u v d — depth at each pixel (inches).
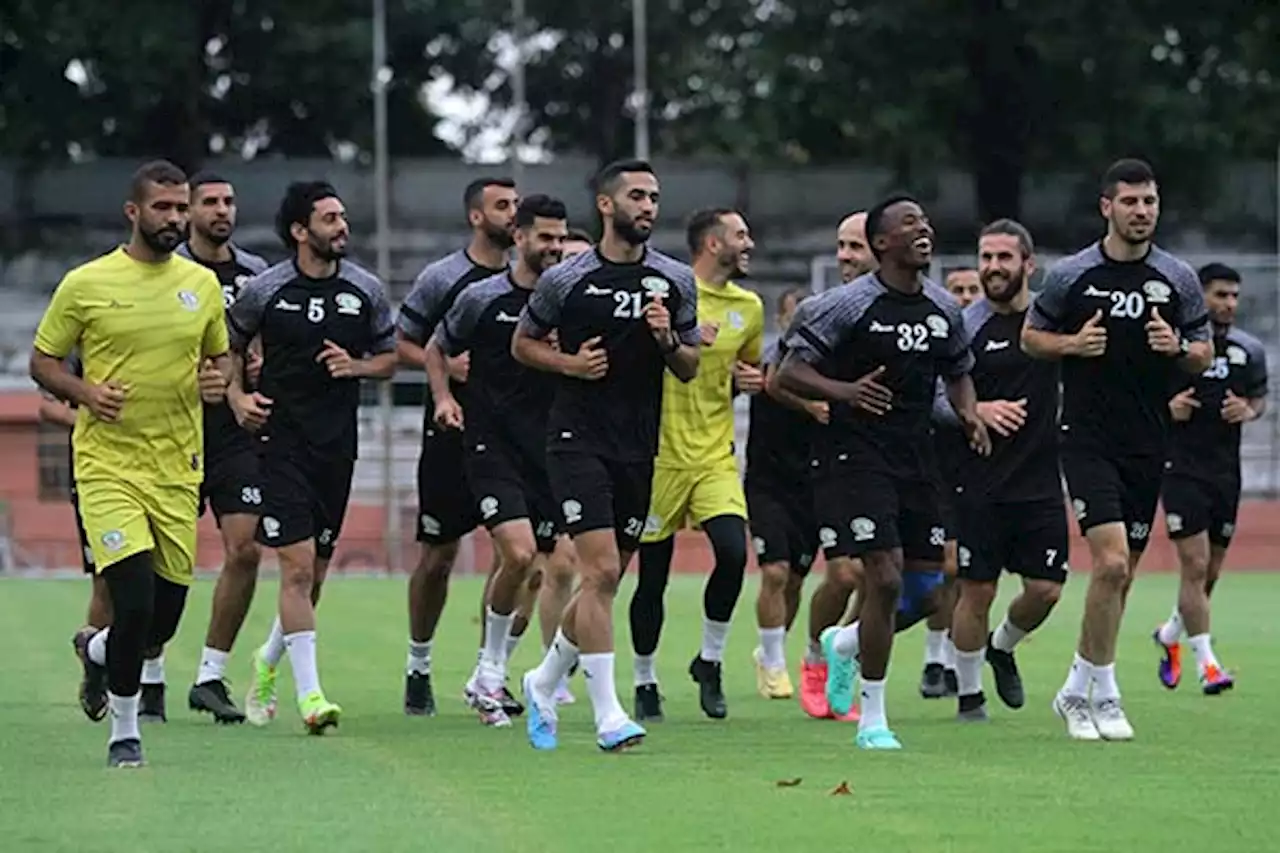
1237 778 936.3
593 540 1016.9
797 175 4552.2
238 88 4640.8
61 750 1050.7
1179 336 1074.1
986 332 1189.1
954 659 1274.6
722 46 4542.3
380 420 3681.1
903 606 1114.7
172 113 4505.4
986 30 4168.3
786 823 807.7
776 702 1320.1
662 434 1213.7
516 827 800.3
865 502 1035.3
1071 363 1088.2
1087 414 1088.8
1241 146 4266.7
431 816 827.4
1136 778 936.3
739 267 1244.5
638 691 1221.7
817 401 1042.7
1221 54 4244.6
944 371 1068.5
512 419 1187.9
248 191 4579.2
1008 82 4202.8
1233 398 1401.3
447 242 4571.9
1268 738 1101.7
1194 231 4456.2
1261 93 4232.3
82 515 973.8
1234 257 3959.2
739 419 3592.5
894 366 1035.3
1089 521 1084.5
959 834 783.7
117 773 956.6
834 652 1203.2
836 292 1039.6
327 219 1129.4
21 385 3998.5
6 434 3528.5
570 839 772.6
